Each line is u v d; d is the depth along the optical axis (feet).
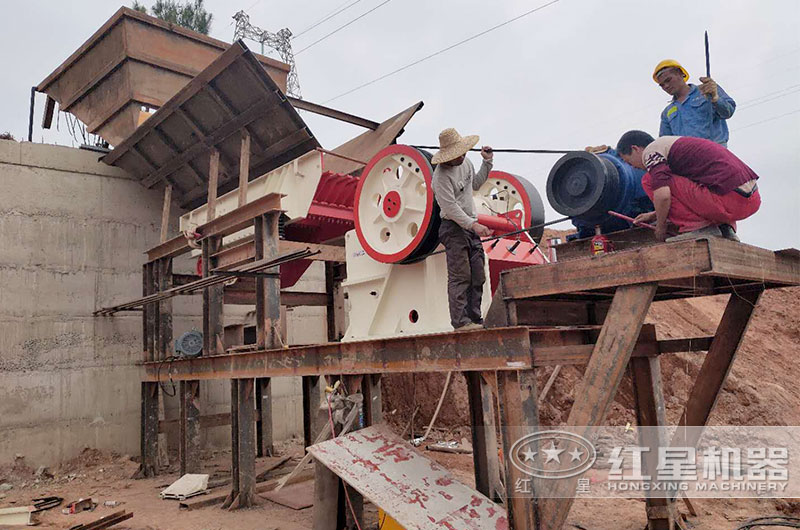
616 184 16.55
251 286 34.81
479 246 18.44
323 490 20.62
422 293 20.35
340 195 29.81
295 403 47.26
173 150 36.42
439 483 17.87
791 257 14.94
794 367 43.83
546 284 14.29
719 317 50.98
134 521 25.20
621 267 12.92
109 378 38.81
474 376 24.22
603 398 12.87
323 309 50.26
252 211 27.55
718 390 18.20
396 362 18.69
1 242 36.14
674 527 19.49
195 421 31.76
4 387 35.12
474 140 17.35
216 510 26.17
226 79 30.37
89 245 39.32
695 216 13.74
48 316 37.19
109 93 42.73
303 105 32.78
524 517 13.94
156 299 33.19
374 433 19.89
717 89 15.70
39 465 35.60
